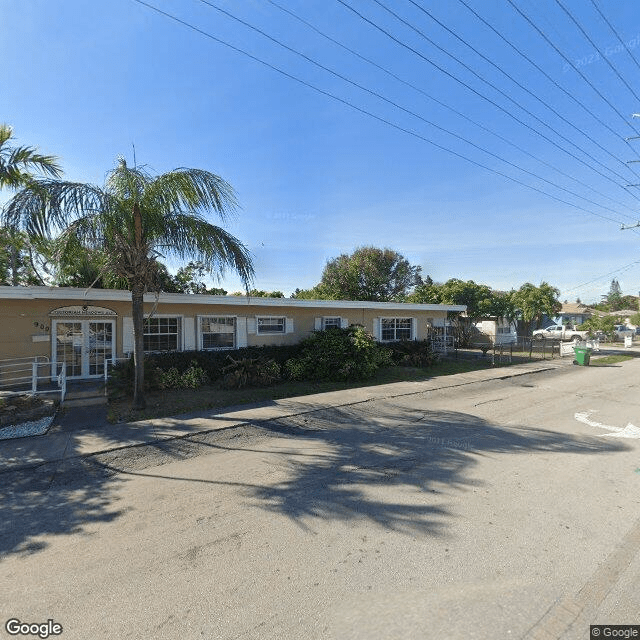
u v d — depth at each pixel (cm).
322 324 1834
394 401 1134
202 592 346
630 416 978
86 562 393
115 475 621
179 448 736
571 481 577
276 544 419
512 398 1191
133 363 1183
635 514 479
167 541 429
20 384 1205
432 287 3366
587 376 1656
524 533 435
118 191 937
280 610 322
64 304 1273
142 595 344
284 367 1502
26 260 1853
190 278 2117
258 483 579
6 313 1204
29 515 494
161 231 965
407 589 345
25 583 363
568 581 356
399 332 2169
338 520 467
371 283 3859
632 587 349
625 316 6131
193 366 1332
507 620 309
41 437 790
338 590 345
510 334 3225
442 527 448
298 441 775
